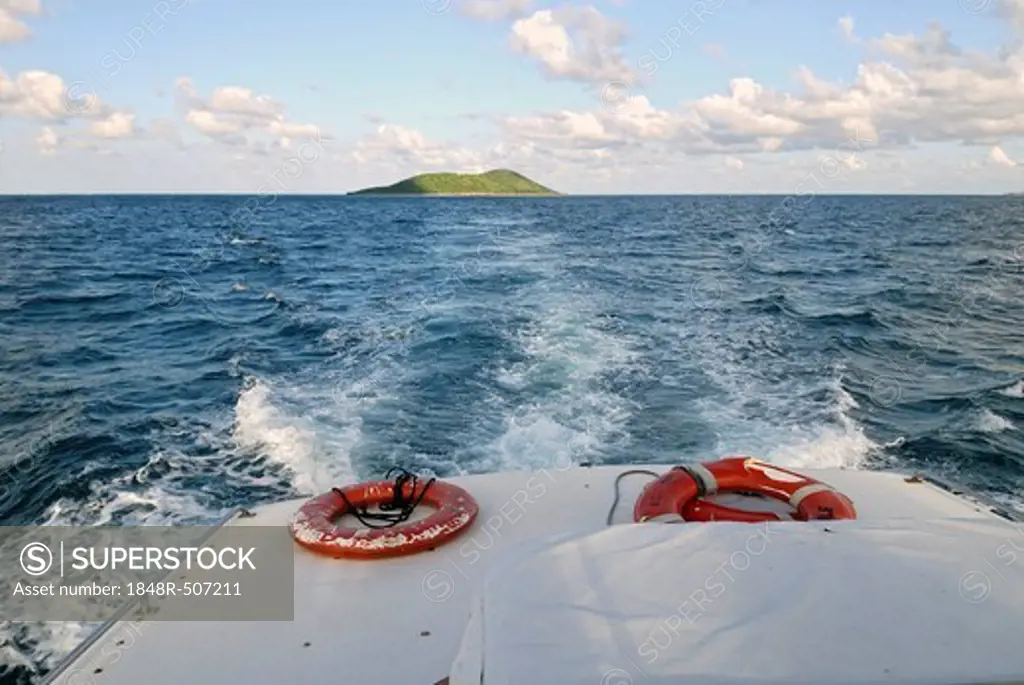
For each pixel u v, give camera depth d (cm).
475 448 753
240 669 274
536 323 1334
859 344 1244
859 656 169
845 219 5812
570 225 4797
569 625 186
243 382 1040
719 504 385
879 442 806
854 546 216
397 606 312
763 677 164
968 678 163
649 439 778
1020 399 949
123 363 1198
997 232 4275
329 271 2423
